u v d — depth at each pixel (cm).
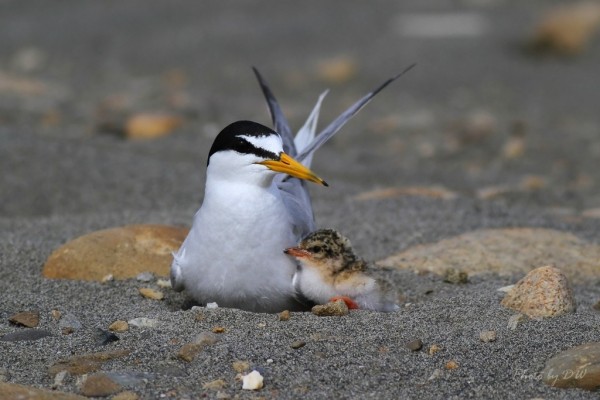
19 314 833
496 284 966
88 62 2470
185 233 1041
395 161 1761
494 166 1738
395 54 2517
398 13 2850
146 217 1216
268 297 860
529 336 777
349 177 1614
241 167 830
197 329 803
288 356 743
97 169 1474
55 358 750
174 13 2873
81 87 2252
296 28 2720
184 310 870
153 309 875
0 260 1002
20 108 1970
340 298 855
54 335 797
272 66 2447
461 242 1092
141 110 2012
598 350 711
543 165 1741
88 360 738
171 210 1288
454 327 807
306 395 688
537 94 2261
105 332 788
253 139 827
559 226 1188
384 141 1927
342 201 1342
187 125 1908
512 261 1047
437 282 984
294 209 913
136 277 966
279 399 682
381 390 696
